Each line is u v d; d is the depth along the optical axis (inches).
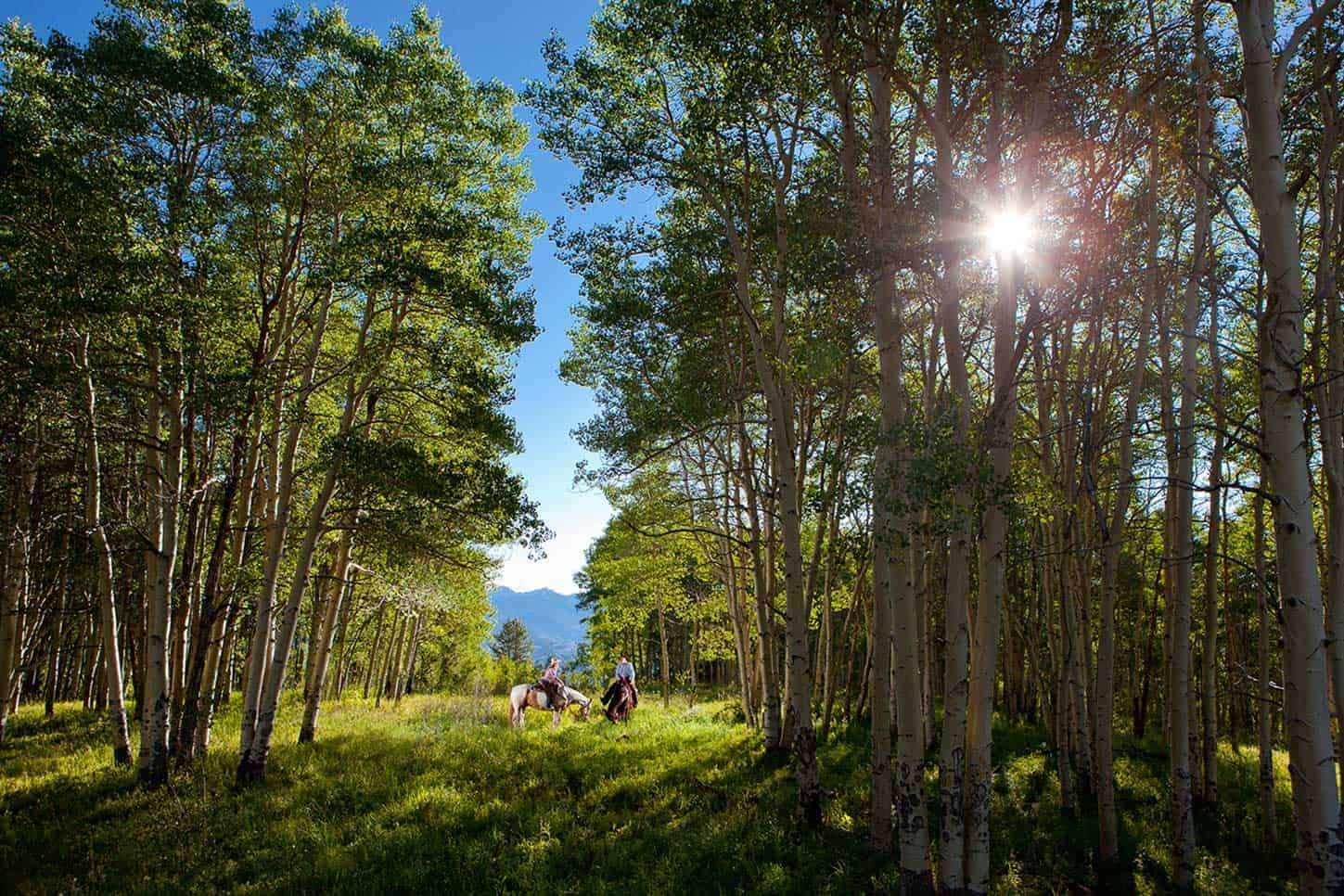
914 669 279.0
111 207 365.1
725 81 329.1
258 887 303.1
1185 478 313.0
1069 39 234.7
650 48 396.8
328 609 601.9
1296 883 309.6
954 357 248.5
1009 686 741.3
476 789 441.1
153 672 419.8
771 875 303.6
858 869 313.4
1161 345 334.3
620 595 1010.1
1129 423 321.7
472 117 493.0
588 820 384.5
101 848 339.6
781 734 517.7
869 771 451.8
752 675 669.3
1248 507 519.8
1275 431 183.2
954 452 217.5
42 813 381.1
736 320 499.8
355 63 434.0
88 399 423.2
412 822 379.9
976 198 260.8
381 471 438.0
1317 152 286.0
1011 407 243.3
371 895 298.8
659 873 310.2
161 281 369.1
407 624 1224.8
